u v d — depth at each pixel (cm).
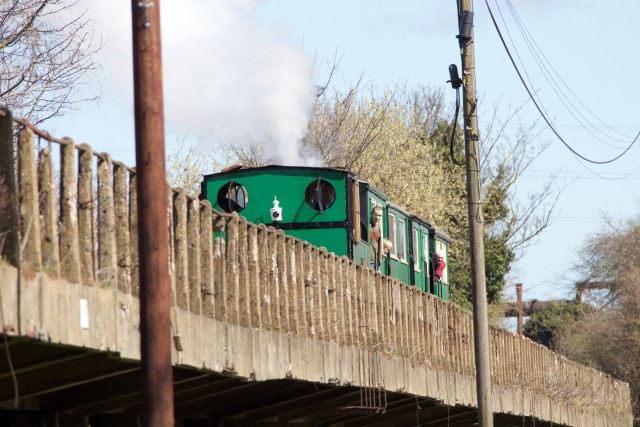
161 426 1432
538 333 12294
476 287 3278
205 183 3784
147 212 1451
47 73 3216
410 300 3509
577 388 6138
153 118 1452
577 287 11519
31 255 1505
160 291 1452
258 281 2352
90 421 2428
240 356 2214
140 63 1452
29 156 1520
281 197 3706
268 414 3100
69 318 1574
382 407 3117
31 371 1861
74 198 1639
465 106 3272
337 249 3644
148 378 1441
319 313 2702
